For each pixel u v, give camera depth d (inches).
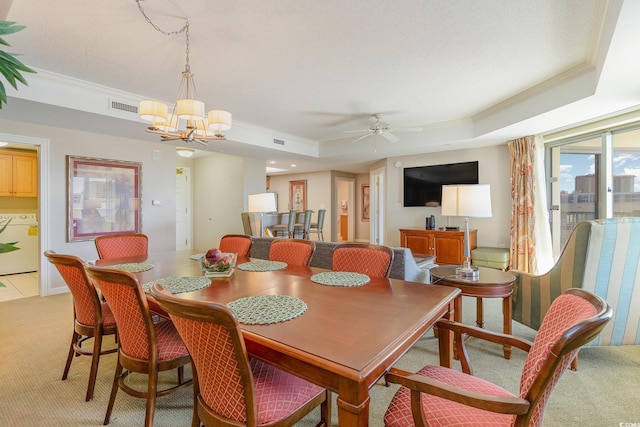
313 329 46.5
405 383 39.6
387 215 268.4
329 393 60.6
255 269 89.3
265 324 48.1
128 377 85.4
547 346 38.5
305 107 169.5
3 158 212.1
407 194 254.4
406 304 58.1
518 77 131.2
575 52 110.1
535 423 37.0
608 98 122.2
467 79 132.9
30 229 223.6
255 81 134.3
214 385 43.7
